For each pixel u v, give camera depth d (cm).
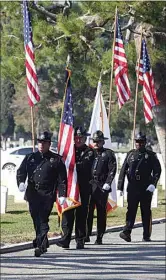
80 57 3853
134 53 3419
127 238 2109
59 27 3394
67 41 3662
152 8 3145
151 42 3303
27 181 1778
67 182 1817
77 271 1595
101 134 2042
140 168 2088
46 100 6588
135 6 3120
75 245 2030
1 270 1596
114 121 5994
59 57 3866
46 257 1795
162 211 3038
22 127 10906
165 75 3469
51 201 1759
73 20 3375
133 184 2095
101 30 3438
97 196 2017
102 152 2030
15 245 1911
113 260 1764
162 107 3538
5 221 2511
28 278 1501
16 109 10681
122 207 3145
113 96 4834
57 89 6700
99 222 2044
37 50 3678
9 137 12250
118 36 2731
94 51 3697
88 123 6944
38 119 8438
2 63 3856
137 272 1597
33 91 2456
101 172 2019
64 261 1734
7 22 3912
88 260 1758
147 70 2930
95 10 3303
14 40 3875
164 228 2505
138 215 2866
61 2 3712
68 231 1944
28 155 1786
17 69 3819
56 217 2662
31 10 3662
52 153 1773
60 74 6169
